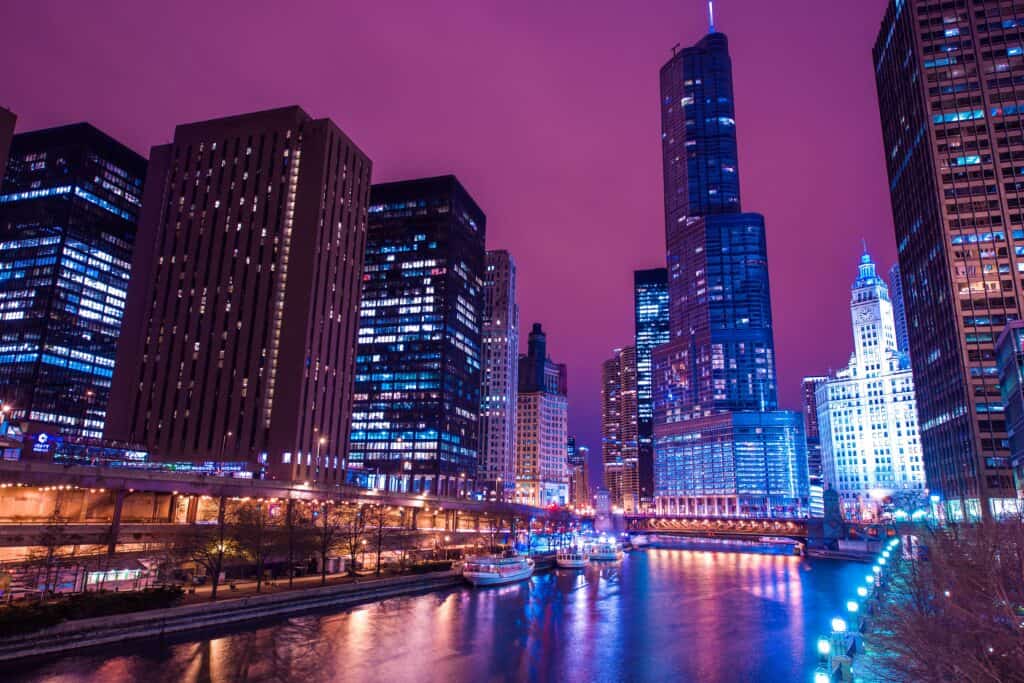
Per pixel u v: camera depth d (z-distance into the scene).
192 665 62.38
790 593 129.62
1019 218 169.38
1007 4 182.00
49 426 146.75
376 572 117.06
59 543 78.69
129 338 195.62
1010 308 165.38
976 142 175.88
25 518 93.69
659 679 66.50
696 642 82.88
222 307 188.25
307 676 62.31
